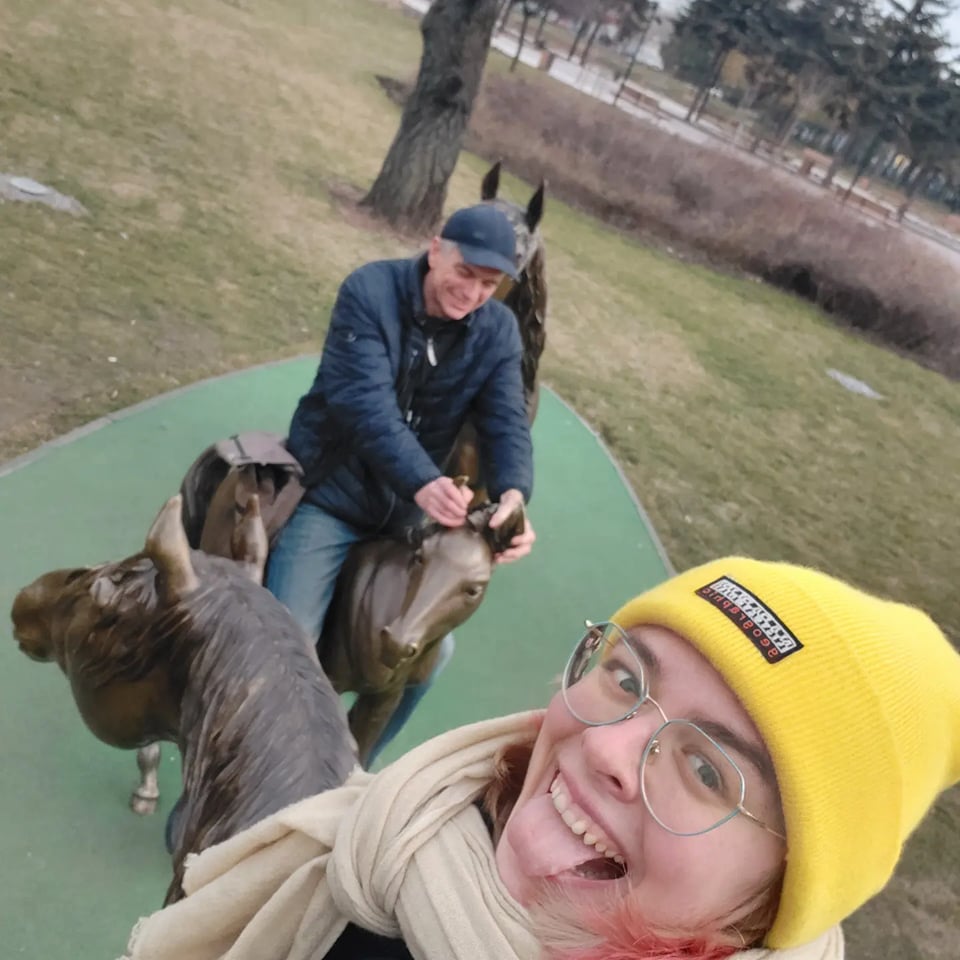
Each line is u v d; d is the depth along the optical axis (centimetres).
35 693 237
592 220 857
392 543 176
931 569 589
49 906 196
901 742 65
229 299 497
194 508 195
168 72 702
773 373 741
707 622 68
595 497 473
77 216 502
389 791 82
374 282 179
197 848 124
